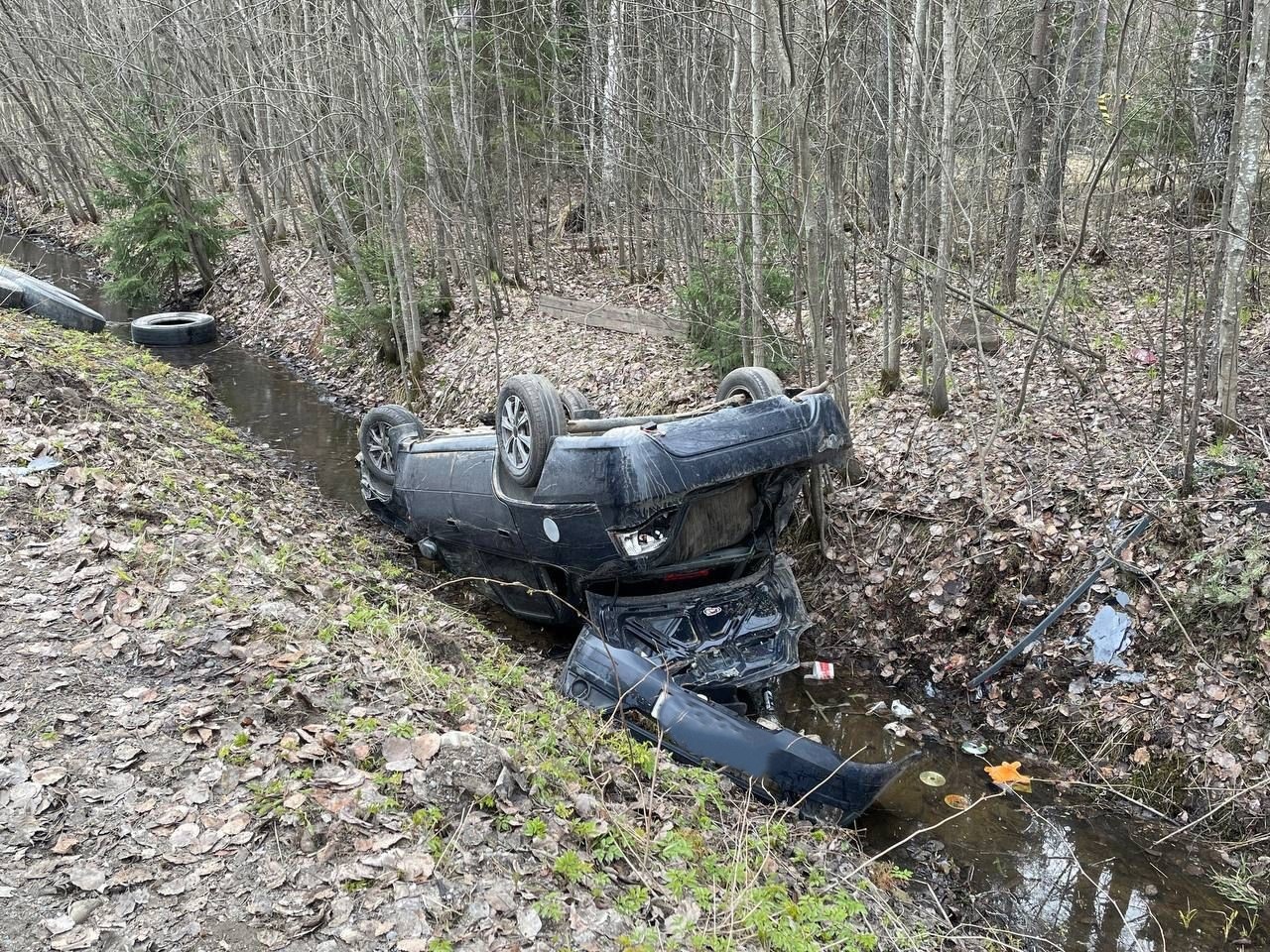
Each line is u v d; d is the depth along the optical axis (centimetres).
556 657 671
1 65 2131
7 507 549
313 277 1839
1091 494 668
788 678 666
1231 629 552
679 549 565
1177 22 1031
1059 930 430
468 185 1408
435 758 365
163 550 520
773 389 607
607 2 1596
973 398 853
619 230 1694
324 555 647
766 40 834
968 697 622
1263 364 844
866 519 745
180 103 1792
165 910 294
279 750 366
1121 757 545
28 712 382
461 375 1280
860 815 502
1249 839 480
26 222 2816
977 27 956
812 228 706
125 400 887
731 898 341
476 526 679
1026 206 1251
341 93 1453
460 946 289
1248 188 642
